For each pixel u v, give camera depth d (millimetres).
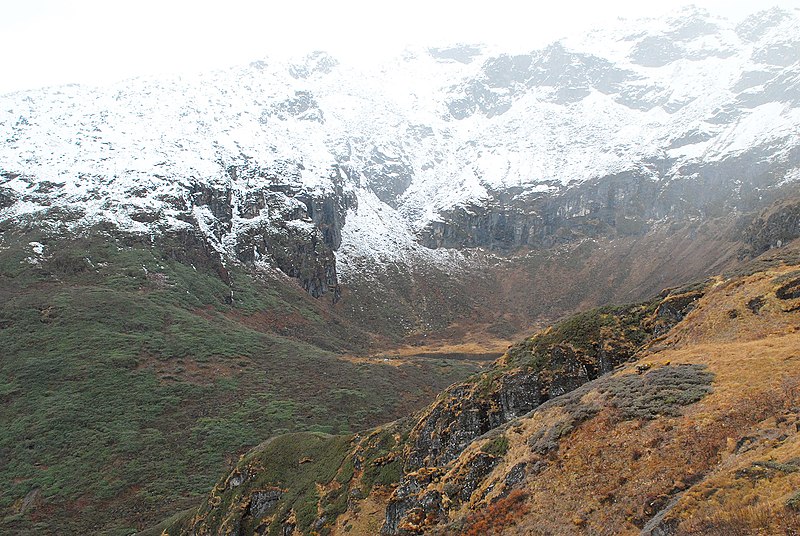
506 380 51219
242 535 66625
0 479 100875
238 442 115000
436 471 43250
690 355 38438
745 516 19375
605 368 49156
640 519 25828
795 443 22984
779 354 32344
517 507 31953
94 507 94812
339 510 54812
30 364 132250
